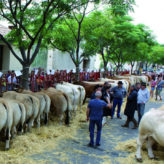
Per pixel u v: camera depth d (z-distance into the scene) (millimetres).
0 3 8680
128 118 8547
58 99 7906
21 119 6223
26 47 9914
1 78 8734
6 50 14875
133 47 18469
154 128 5285
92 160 5488
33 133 6910
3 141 6141
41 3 9227
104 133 7691
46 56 18719
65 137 6926
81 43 16469
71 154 5750
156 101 15500
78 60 14234
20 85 9555
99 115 6328
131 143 6543
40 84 10852
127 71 33188
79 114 9812
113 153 5992
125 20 17312
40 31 9312
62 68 21875
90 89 11289
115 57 28641
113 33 17016
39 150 5805
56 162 5242
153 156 5742
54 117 8695
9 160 5082
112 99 9781
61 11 9516
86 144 6508
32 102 6965
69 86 9578
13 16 8805
